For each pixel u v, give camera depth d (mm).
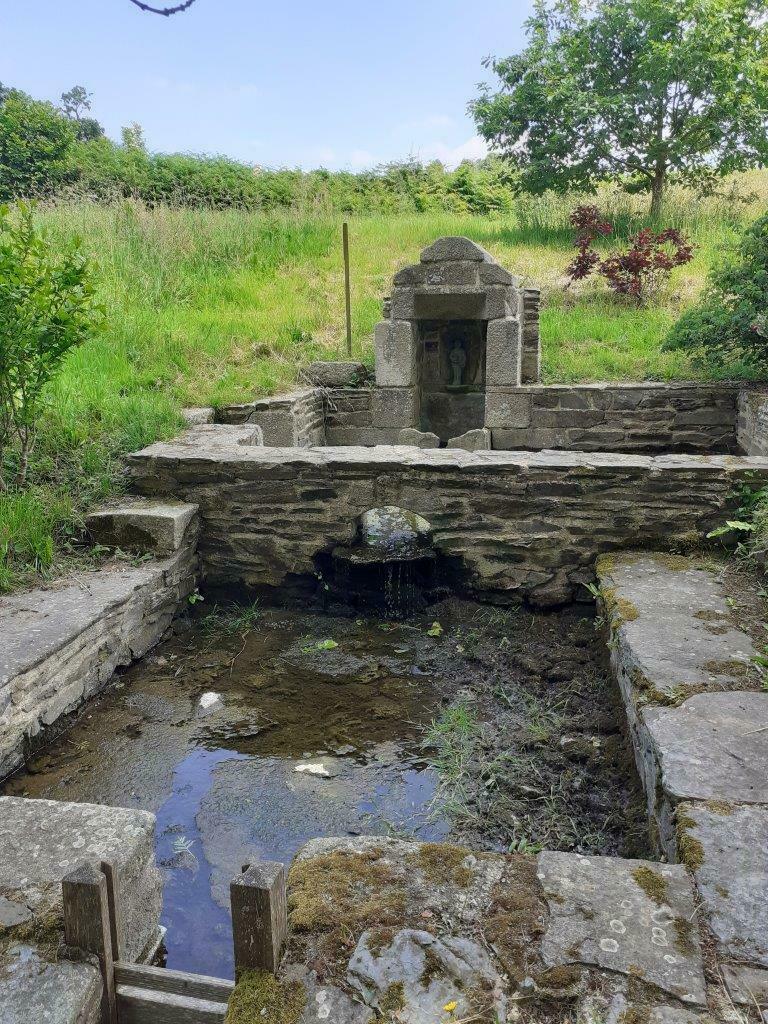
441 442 9273
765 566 4418
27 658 3449
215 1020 1897
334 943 1913
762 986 1783
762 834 2254
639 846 2871
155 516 4887
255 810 3199
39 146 16875
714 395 7957
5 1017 1818
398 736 3764
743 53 12586
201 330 9414
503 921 1969
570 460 5074
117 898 1988
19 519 4672
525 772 3436
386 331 8219
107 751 3602
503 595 5160
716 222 13367
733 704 2982
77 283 4910
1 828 2441
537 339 8648
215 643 4836
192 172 16859
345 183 18719
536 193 14477
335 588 5359
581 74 13578
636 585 4312
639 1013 1718
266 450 5574
